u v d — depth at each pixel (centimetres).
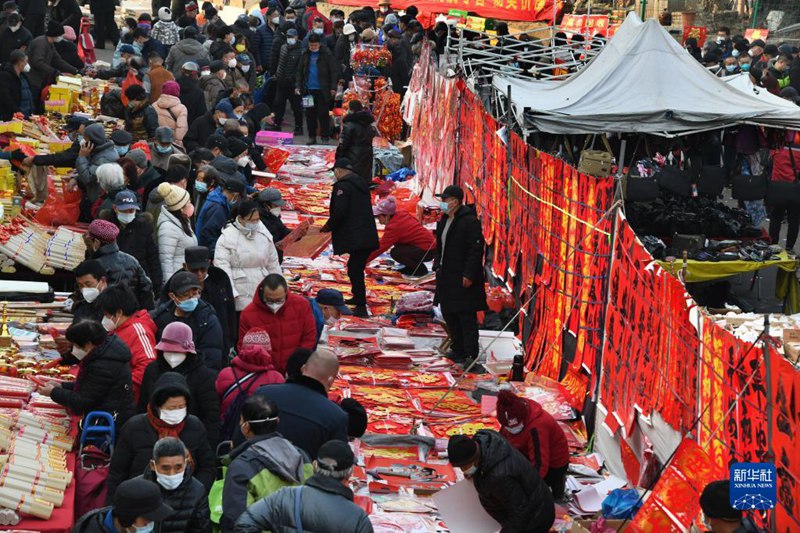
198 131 1900
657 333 990
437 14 3222
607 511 930
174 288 937
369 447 1097
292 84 2808
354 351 1362
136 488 607
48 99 2192
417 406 1223
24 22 2836
